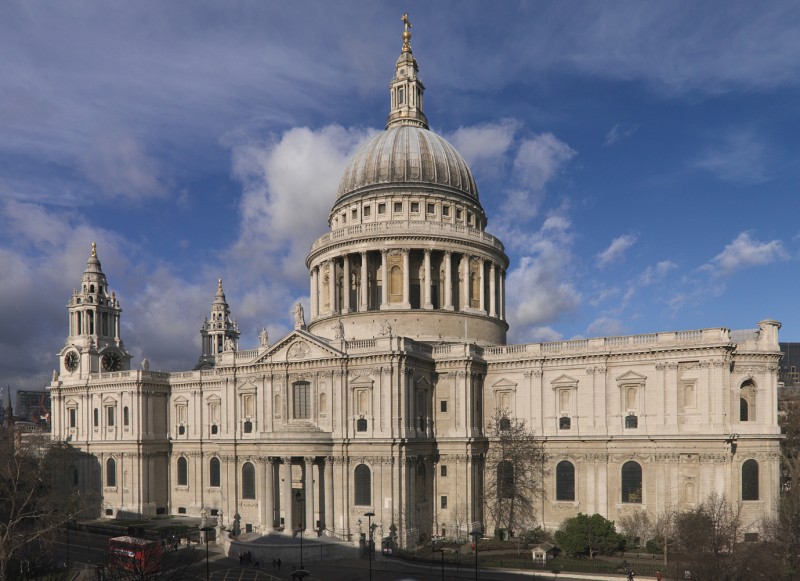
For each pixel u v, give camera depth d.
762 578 60.25
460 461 94.00
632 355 88.31
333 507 90.31
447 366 96.94
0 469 91.69
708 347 82.69
